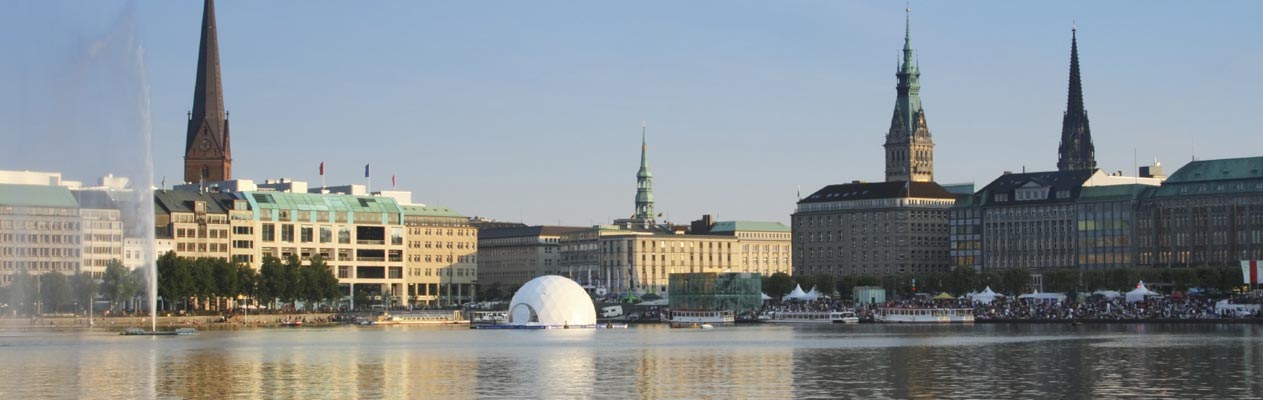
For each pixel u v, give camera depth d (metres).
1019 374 175.62
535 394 155.12
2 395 155.75
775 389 158.88
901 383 164.88
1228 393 153.38
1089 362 193.12
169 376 177.75
